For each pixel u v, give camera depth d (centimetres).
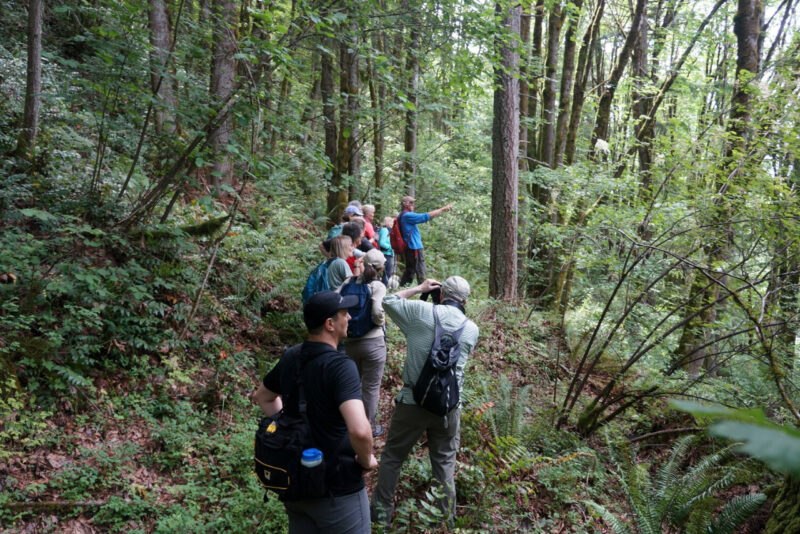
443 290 413
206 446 470
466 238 1412
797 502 329
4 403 426
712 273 606
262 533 378
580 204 1014
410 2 711
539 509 438
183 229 702
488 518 402
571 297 1048
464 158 1748
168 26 877
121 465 430
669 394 541
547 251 1116
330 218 1152
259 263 767
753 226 603
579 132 1739
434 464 399
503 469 442
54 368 469
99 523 375
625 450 468
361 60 1038
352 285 488
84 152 771
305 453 256
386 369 632
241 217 888
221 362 592
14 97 780
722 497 450
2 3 939
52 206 627
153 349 558
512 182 934
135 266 600
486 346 755
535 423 547
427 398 370
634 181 938
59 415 459
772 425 44
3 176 630
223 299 666
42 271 548
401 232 912
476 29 725
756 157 637
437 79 880
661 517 395
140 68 611
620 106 1639
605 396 571
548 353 784
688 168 680
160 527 368
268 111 642
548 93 1284
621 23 1670
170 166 720
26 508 366
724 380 615
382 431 522
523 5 808
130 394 513
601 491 473
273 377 288
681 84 1431
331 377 266
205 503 409
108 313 553
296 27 604
